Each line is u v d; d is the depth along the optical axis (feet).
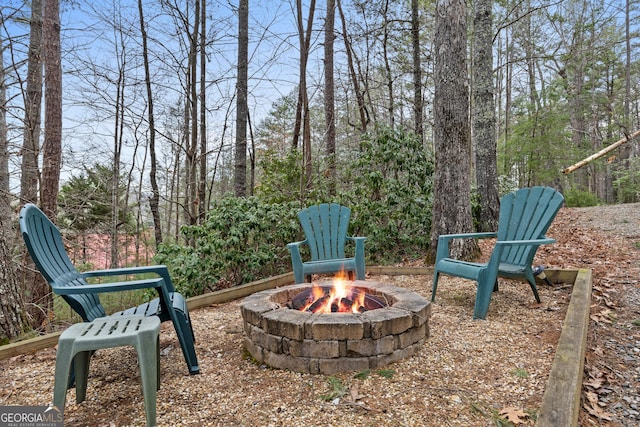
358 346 6.10
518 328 7.79
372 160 17.28
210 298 11.12
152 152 23.93
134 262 27.86
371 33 26.84
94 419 4.99
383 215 16.69
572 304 7.48
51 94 16.26
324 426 4.60
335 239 12.16
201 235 14.48
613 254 13.07
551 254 13.80
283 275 13.42
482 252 15.10
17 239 14.30
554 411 3.99
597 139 44.70
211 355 7.16
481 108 18.01
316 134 33.76
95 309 6.70
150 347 4.69
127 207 27.20
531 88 42.27
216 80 20.80
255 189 21.39
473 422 4.59
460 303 9.91
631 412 5.10
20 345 7.44
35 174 15.99
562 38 43.27
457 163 13.87
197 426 4.70
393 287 8.46
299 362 6.22
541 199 9.41
